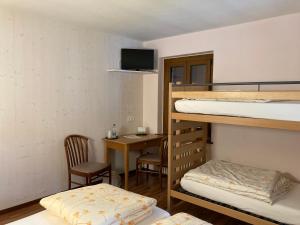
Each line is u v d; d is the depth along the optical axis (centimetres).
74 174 324
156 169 438
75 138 348
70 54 338
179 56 407
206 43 362
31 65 300
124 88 416
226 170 287
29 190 306
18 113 291
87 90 362
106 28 355
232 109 240
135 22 325
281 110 212
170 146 287
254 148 323
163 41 412
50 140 323
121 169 424
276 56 300
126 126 424
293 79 289
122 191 195
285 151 300
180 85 285
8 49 279
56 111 328
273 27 300
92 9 277
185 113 277
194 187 272
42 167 317
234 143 341
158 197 343
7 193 287
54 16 303
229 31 337
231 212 245
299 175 292
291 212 211
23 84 294
